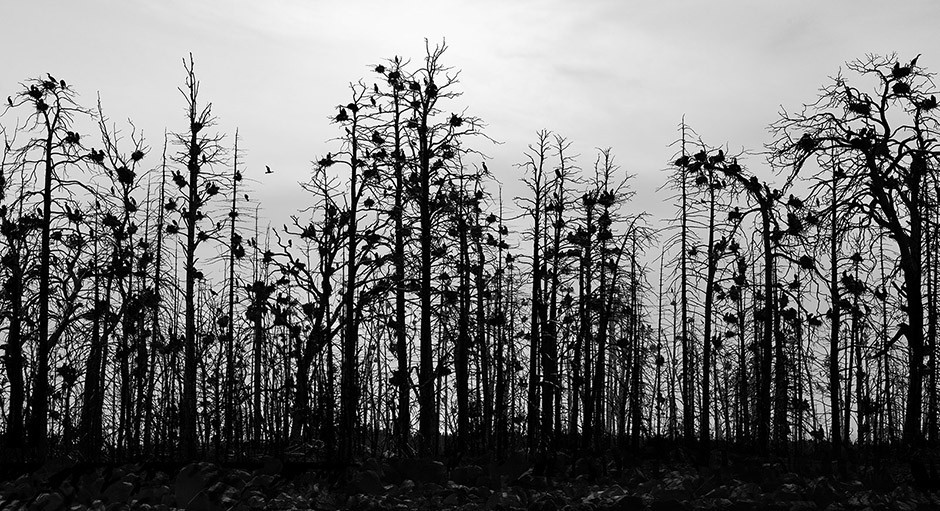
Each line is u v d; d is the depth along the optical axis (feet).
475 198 84.23
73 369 72.64
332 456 67.31
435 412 83.25
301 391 73.10
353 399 69.10
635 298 88.94
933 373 67.51
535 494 52.37
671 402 104.99
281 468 58.13
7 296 71.26
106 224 75.00
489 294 80.02
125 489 50.57
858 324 73.05
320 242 75.51
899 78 74.28
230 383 75.92
